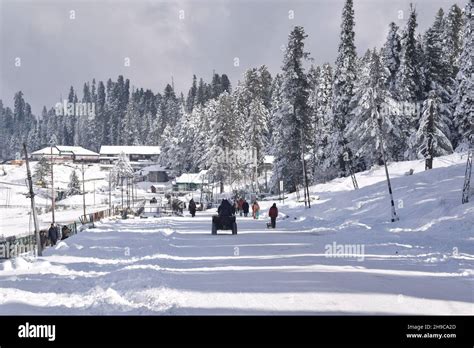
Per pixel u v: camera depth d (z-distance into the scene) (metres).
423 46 66.12
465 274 13.92
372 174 60.75
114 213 62.66
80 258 19.53
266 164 115.81
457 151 55.66
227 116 105.81
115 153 192.88
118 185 153.62
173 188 131.62
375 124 59.25
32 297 11.35
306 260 17.25
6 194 114.56
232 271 14.76
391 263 16.41
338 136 67.81
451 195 33.81
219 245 23.33
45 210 93.81
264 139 105.88
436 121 54.72
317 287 11.91
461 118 53.38
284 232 31.81
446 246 20.98
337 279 13.07
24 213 87.62
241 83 126.81
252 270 14.89
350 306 9.98
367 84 58.22
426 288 11.80
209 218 55.62
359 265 15.88
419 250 19.91
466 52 51.94
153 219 54.12
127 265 16.94
